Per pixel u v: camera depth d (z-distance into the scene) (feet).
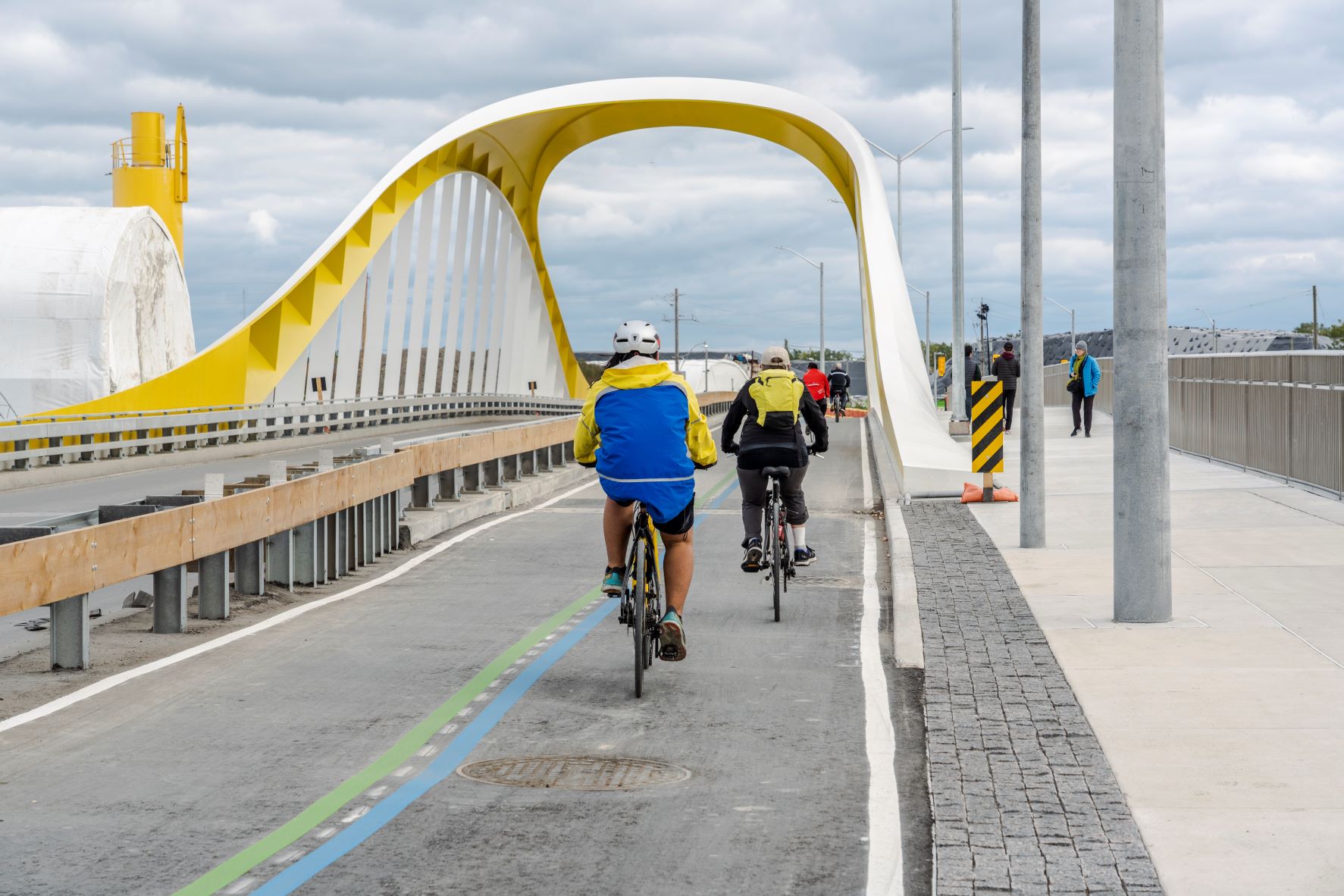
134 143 222.69
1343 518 49.32
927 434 79.41
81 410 113.80
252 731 24.62
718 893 16.70
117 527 30.50
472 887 16.88
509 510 65.87
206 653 31.76
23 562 26.99
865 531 55.83
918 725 24.86
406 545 51.29
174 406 131.03
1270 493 57.47
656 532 30.53
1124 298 32.81
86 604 29.86
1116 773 20.83
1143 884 16.31
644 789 21.06
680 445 27.20
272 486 38.88
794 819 19.51
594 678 29.19
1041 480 46.19
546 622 35.94
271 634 34.32
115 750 23.26
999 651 30.09
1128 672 27.53
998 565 42.65
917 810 19.86
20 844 18.39
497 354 216.33
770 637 33.73
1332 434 55.31
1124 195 32.94
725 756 22.95
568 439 85.61
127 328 169.07
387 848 18.31
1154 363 32.60
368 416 156.15
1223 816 18.71
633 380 27.25
